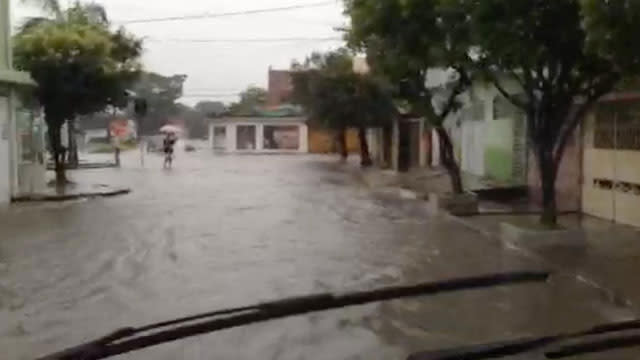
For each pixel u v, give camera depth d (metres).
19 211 23.00
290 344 8.66
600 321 9.58
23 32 32.91
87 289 11.85
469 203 21.03
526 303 10.55
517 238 15.66
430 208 23.03
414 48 17.44
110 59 30.58
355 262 14.00
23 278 12.75
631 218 18.08
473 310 10.20
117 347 3.05
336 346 8.59
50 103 30.14
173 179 36.62
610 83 14.94
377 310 10.18
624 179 18.36
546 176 16.02
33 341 8.96
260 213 22.09
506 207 22.36
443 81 35.62
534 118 15.90
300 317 9.77
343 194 28.19
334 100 46.03
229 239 16.97
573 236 15.43
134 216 21.48
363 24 17.75
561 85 15.23
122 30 32.38
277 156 67.94
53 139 31.38
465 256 14.58
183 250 15.52
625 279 11.72
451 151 22.05
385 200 25.84
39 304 10.87
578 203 20.89
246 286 11.93
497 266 13.42
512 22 13.16
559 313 10.02
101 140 95.88
